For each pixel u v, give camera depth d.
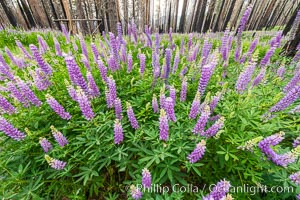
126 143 2.77
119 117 2.71
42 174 2.52
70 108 3.01
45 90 3.30
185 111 2.85
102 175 2.71
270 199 2.33
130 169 2.54
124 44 4.22
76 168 2.76
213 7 13.02
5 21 13.84
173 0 13.72
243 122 2.48
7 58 5.72
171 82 3.55
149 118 2.93
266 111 2.56
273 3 14.56
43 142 2.44
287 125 2.76
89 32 10.53
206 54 3.84
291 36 4.70
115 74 3.76
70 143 2.73
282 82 3.44
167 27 14.65
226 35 3.55
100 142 2.63
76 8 10.95
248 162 2.50
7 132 2.37
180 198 2.23
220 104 2.87
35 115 2.91
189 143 2.47
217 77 3.37
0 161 2.62
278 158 2.05
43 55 4.70
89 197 2.78
